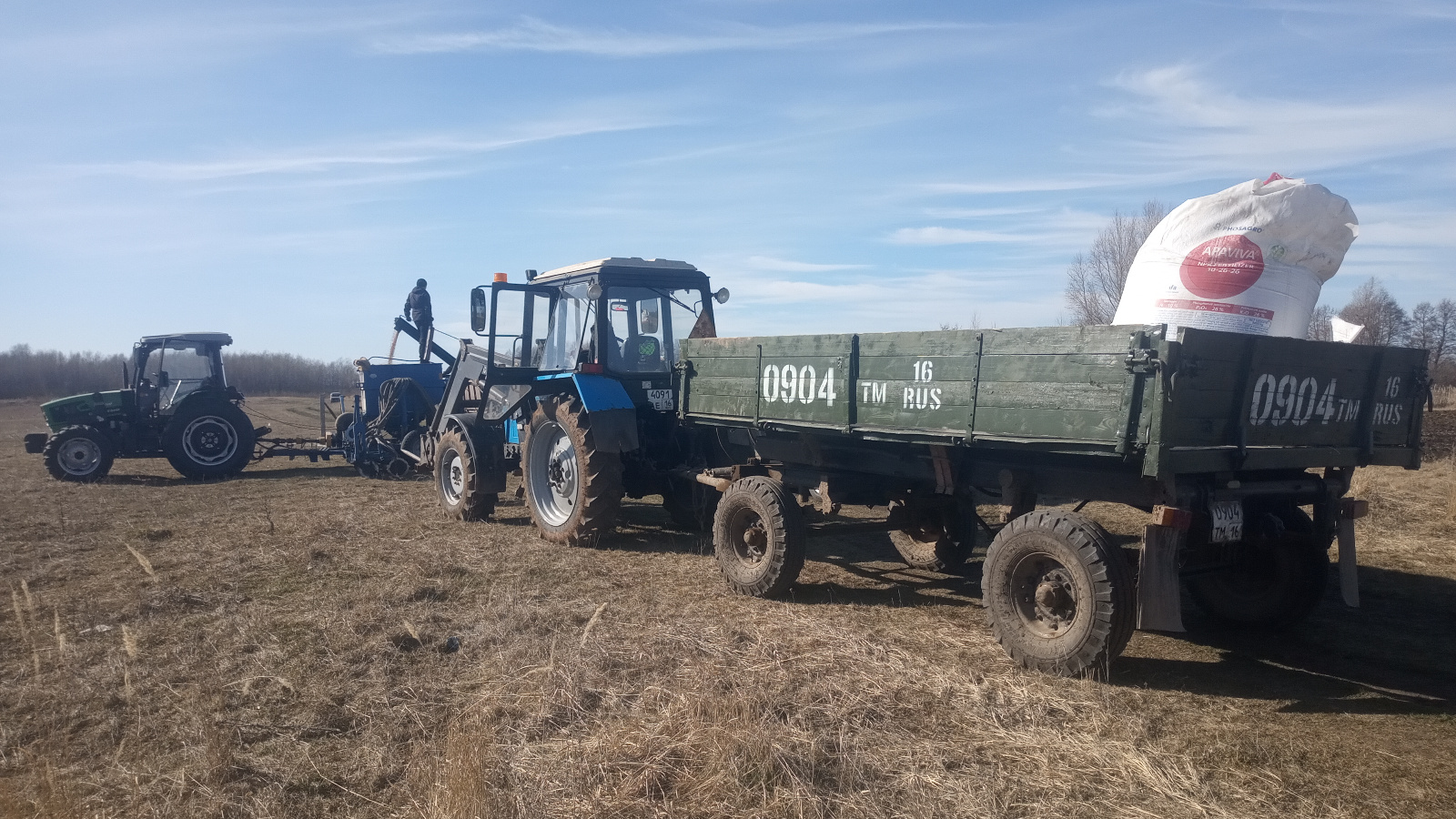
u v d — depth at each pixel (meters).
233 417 12.80
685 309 8.23
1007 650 4.43
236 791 3.14
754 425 6.08
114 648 4.64
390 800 3.10
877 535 8.32
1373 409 4.71
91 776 3.27
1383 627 5.31
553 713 3.70
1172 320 4.67
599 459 7.18
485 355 9.48
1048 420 4.12
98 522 8.67
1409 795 3.13
